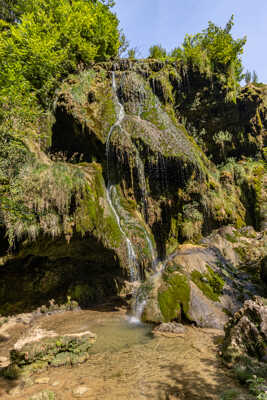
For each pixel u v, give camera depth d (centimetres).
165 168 920
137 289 717
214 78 1120
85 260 797
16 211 520
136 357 384
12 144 537
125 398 270
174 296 588
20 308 639
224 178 1128
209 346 416
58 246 647
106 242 690
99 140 929
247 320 384
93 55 1209
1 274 639
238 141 1246
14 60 825
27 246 571
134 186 920
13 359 361
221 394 264
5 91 584
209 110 1170
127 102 1067
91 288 777
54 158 925
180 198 940
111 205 823
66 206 611
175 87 1139
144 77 1139
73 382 316
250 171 1192
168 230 914
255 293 656
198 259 746
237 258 859
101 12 1326
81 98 1005
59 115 973
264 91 1348
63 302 702
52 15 1094
